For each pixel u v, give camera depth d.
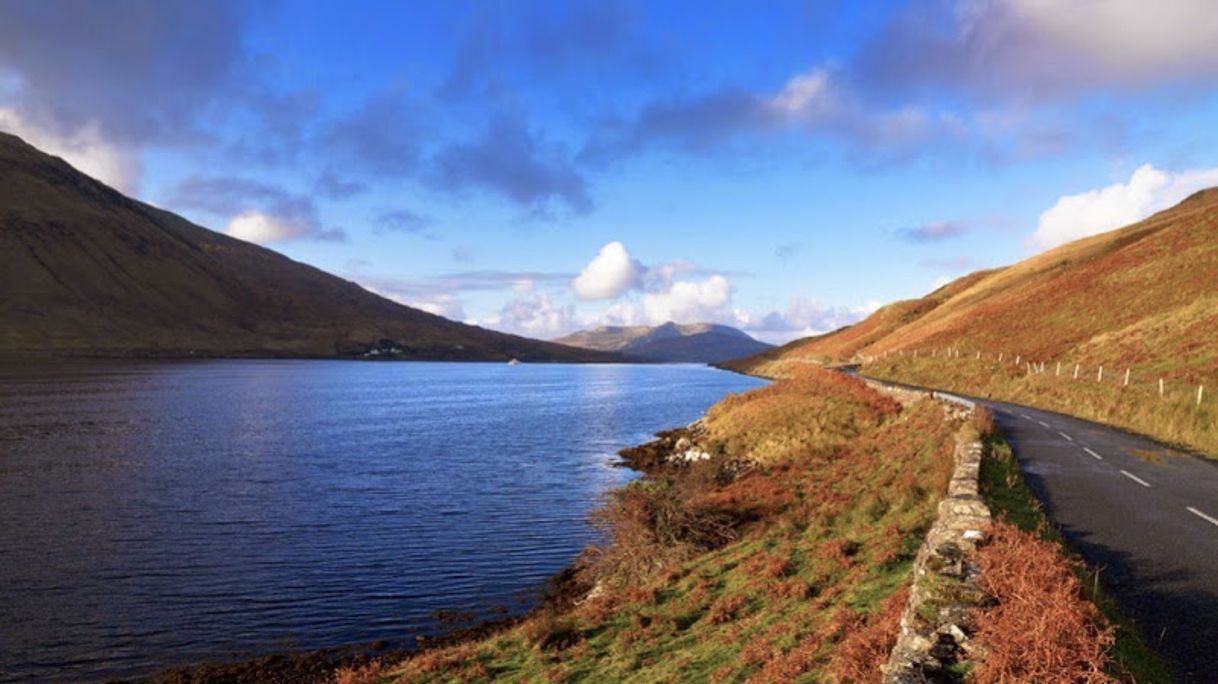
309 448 58.00
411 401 112.25
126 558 27.66
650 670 13.95
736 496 27.69
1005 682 6.32
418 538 30.64
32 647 19.81
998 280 117.38
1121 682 6.27
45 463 48.41
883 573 14.34
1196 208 103.62
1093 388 37.66
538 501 37.84
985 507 11.91
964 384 54.84
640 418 85.81
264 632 20.95
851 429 37.75
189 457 52.41
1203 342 41.75
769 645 12.88
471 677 15.75
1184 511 14.23
